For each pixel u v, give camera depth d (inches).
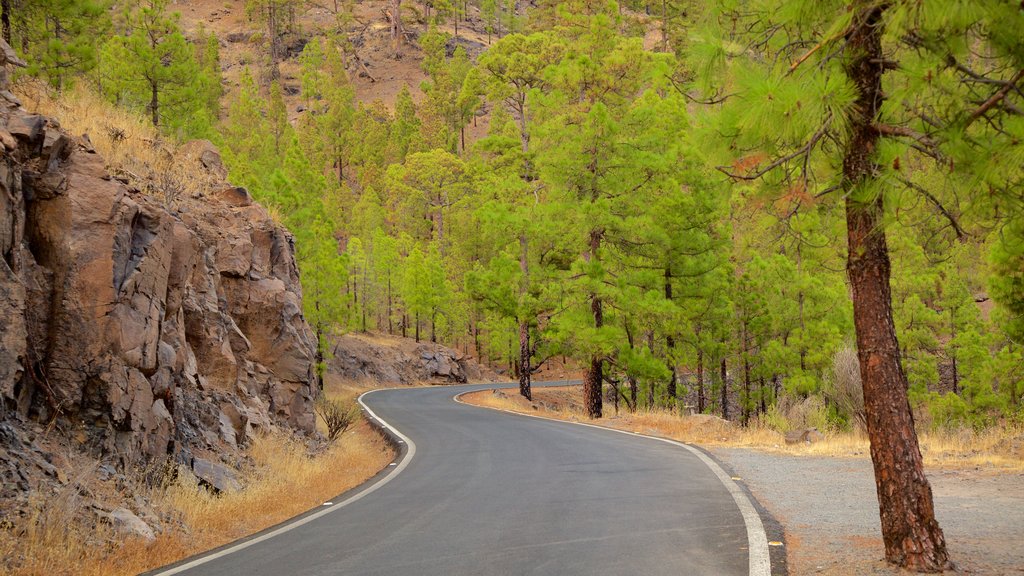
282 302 644.1
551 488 400.8
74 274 350.6
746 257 1348.4
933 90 199.9
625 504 344.5
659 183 1063.0
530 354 1453.0
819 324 1232.2
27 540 255.1
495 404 1245.7
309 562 257.9
